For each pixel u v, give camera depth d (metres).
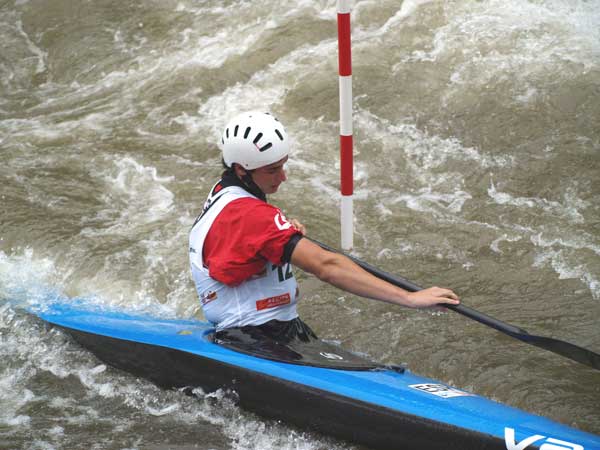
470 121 17.39
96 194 16.05
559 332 11.42
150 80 20.69
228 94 19.48
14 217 15.02
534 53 18.92
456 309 8.88
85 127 18.95
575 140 16.52
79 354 11.23
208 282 9.55
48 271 13.51
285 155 9.13
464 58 19.09
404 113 17.89
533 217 14.61
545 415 9.69
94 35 22.84
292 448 9.07
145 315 11.92
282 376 9.23
